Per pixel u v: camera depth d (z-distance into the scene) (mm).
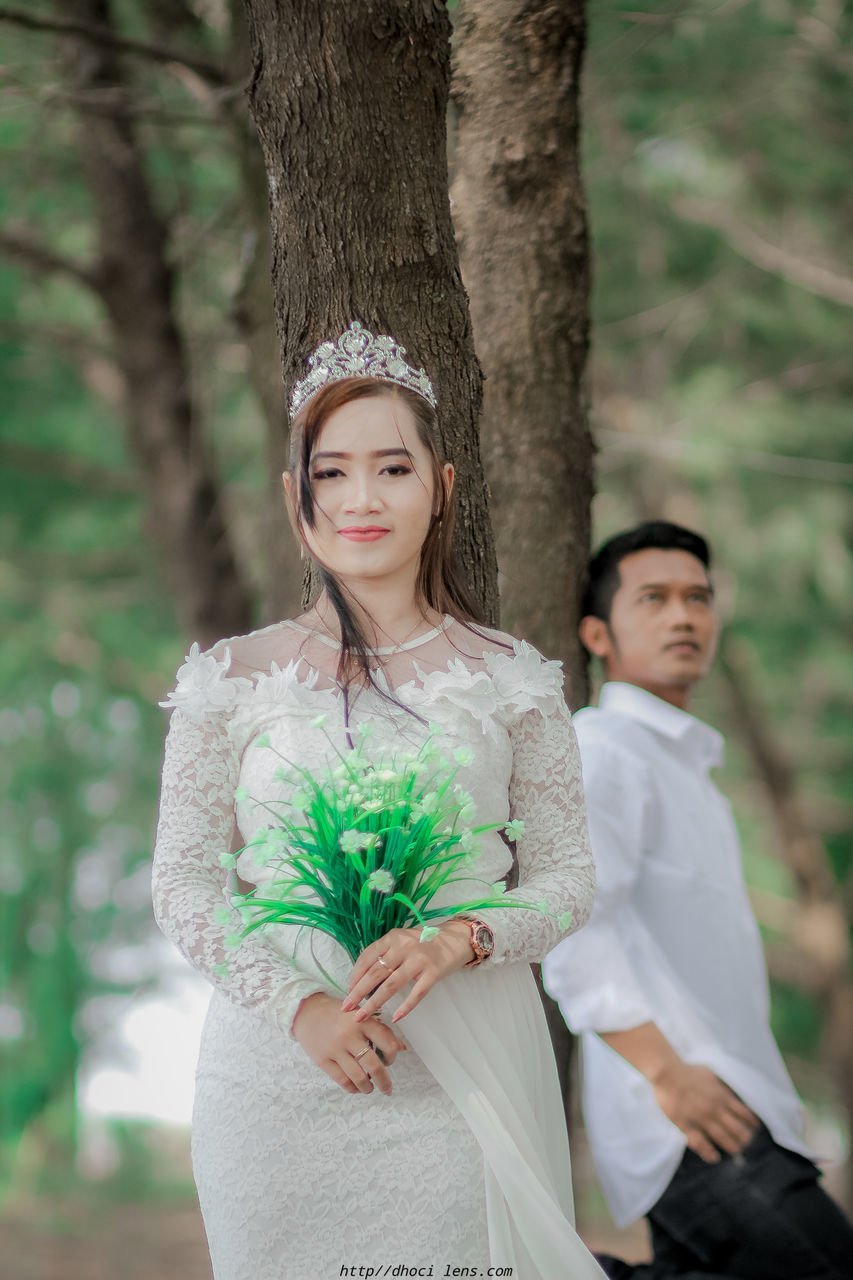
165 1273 9000
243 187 4352
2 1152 12133
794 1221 2666
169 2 5730
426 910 1919
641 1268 2902
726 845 3055
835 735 9648
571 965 2811
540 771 2039
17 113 5883
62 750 9727
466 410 2486
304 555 2346
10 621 8633
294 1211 1872
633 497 8219
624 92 6598
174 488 6809
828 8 6523
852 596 8102
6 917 10664
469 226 3223
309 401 2031
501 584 3227
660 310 7781
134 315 6734
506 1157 1839
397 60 2346
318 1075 1892
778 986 10570
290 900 1939
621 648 3213
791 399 7766
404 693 1979
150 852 10688
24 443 8094
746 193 7496
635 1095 2861
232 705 1978
